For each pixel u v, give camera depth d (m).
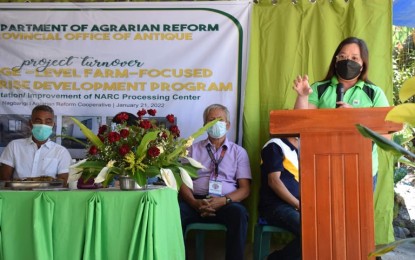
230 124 4.32
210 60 4.34
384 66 4.14
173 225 2.89
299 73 4.26
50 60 4.44
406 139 1.86
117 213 2.53
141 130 2.82
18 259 2.54
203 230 3.89
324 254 2.15
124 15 4.40
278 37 4.30
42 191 2.56
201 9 4.35
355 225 2.15
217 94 4.34
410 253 4.27
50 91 4.43
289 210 3.64
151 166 2.77
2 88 4.46
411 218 4.94
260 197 3.91
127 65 4.39
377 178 4.04
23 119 4.43
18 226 2.55
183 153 2.96
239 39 4.32
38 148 4.18
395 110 1.48
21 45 4.46
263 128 4.30
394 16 4.25
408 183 4.98
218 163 4.07
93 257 2.52
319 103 3.74
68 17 4.44
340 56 3.67
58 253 2.52
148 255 2.49
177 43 4.37
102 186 2.98
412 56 4.94
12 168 4.16
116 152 2.77
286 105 4.25
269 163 3.84
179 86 4.36
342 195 2.16
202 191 4.04
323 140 2.18
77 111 4.41
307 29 4.27
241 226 3.68
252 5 4.32
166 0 4.39
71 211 2.54
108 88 4.40
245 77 4.31
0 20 4.47
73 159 4.28
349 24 4.20
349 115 2.16
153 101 4.37
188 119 4.35
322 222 2.16
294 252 3.52
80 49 4.43
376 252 1.56
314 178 2.18
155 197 2.54
